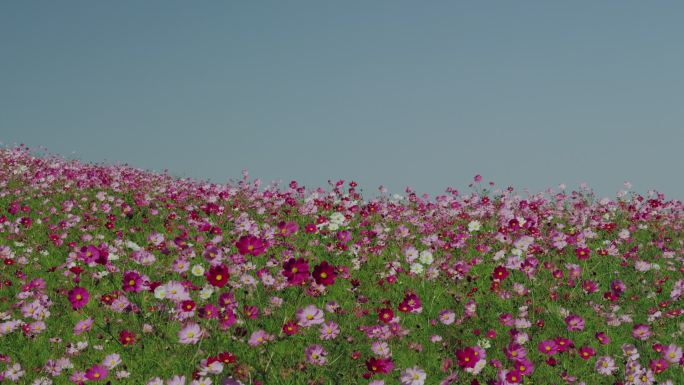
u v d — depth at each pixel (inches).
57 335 186.4
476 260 231.8
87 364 175.8
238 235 238.5
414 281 220.1
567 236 245.4
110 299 189.3
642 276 232.5
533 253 233.9
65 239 243.4
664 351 182.7
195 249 229.6
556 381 177.0
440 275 221.0
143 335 183.9
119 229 254.1
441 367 176.6
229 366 165.9
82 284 209.5
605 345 192.1
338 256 234.5
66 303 199.2
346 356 179.2
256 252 185.9
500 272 209.8
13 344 183.0
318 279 181.0
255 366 173.3
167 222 261.4
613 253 246.2
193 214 260.4
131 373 171.8
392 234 257.1
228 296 182.5
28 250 230.7
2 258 222.7
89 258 201.5
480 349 173.3
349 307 202.8
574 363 183.8
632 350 185.5
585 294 216.1
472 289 209.0
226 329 182.5
